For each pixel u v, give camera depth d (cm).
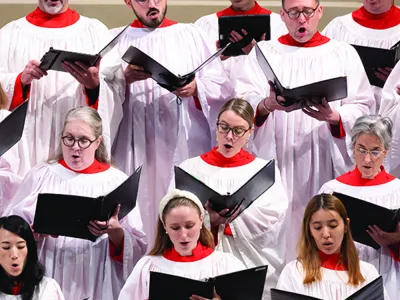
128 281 1232
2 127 1308
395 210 1271
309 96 1375
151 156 1539
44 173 1369
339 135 1462
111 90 1488
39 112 1493
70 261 1335
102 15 1886
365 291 1127
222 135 1378
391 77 1505
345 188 1384
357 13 1691
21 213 1335
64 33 1548
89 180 1361
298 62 1502
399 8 1688
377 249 1325
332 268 1236
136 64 1424
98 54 1392
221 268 1223
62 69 1422
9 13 1866
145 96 1546
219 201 1270
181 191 1235
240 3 1731
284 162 1484
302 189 1478
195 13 1909
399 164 1480
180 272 1217
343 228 1234
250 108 1388
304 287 1224
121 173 1389
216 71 1559
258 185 1287
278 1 1922
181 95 1488
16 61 1527
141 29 1583
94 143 1367
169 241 1242
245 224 1355
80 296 1329
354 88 1498
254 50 1538
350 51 1516
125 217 1355
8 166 1434
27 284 1212
